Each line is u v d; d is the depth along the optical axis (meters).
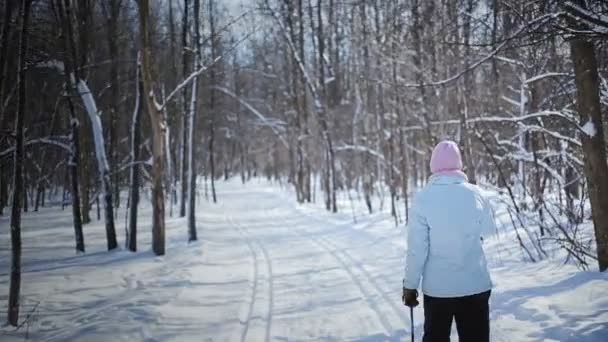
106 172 11.66
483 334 3.46
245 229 15.77
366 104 23.06
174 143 25.84
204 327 5.80
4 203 18.48
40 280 8.59
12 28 7.50
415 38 13.30
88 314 6.44
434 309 3.47
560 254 7.46
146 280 8.42
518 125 10.55
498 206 11.92
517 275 6.77
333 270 8.77
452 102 13.88
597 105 6.07
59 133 15.91
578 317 4.83
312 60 23.89
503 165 12.84
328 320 5.91
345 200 23.64
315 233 14.15
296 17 22.70
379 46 16.66
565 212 8.78
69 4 10.90
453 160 3.60
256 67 32.78
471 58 11.80
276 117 35.25
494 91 13.99
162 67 19.80
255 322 5.95
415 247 3.47
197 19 13.31
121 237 13.70
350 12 21.25
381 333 5.30
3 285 8.27
